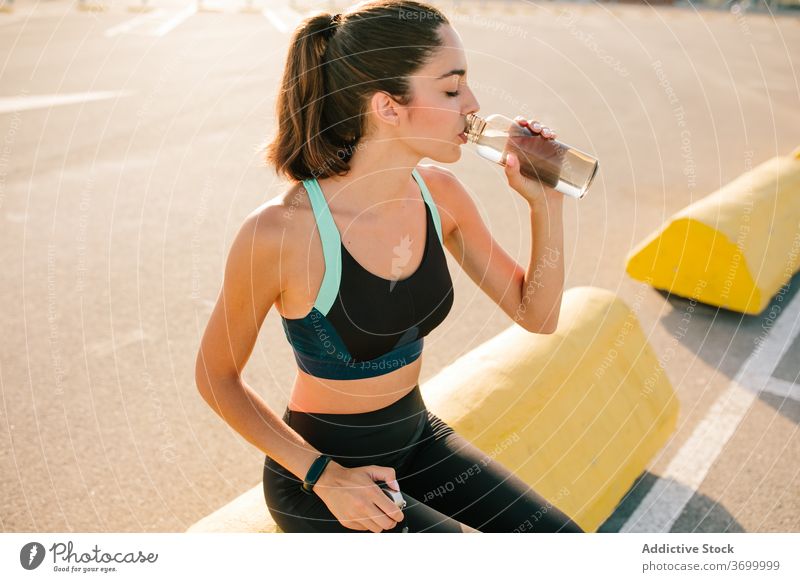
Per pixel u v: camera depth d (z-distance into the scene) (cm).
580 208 452
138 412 256
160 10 1177
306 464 120
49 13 1125
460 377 194
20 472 226
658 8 1752
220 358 123
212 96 678
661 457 236
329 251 121
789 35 1291
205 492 221
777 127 650
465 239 149
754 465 231
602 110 693
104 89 696
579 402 195
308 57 120
